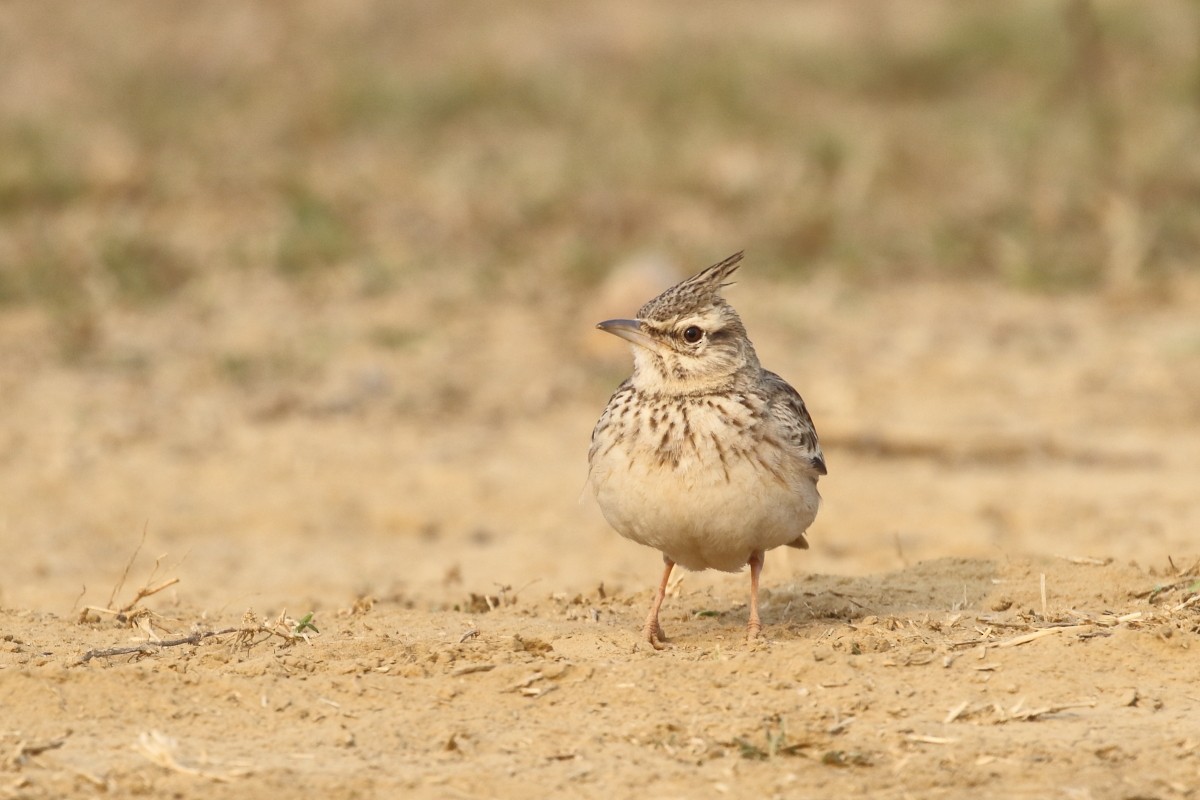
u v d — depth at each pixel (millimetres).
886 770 7148
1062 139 24641
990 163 24047
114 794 6895
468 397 17547
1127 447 15695
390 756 7336
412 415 17031
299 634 9047
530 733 7574
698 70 28422
